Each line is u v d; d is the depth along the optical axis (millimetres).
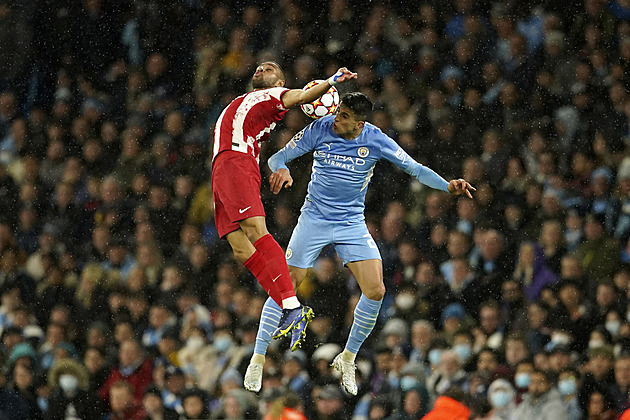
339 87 32938
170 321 28328
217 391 26297
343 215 17391
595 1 32438
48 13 36250
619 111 31000
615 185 29453
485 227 28562
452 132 31078
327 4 34500
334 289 27781
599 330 25922
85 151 33594
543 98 31500
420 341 26156
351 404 25328
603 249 27734
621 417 23750
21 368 27953
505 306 26828
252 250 16031
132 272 29891
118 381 26812
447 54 32781
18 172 33969
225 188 15898
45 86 35688
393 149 17172
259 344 17484
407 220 29531
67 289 30266
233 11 35156
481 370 25281
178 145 33188
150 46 35406
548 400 24422
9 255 31438
